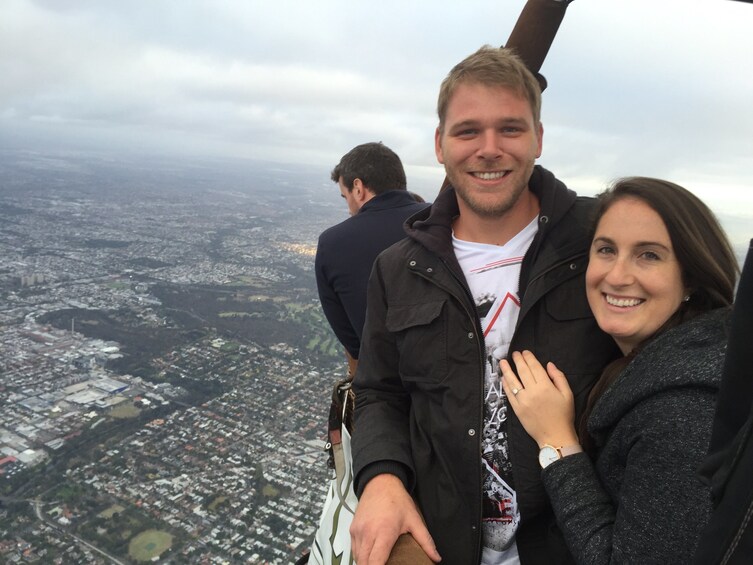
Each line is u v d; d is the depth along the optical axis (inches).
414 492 34.5
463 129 33.3
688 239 26.8
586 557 26.1
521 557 32.9
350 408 41.9
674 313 28.2
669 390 24.4
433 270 35.2
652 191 27.7
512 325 33.8
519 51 39.7
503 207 33.6
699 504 22.0
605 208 29.4
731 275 27.4
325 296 60.8
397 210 59.0
